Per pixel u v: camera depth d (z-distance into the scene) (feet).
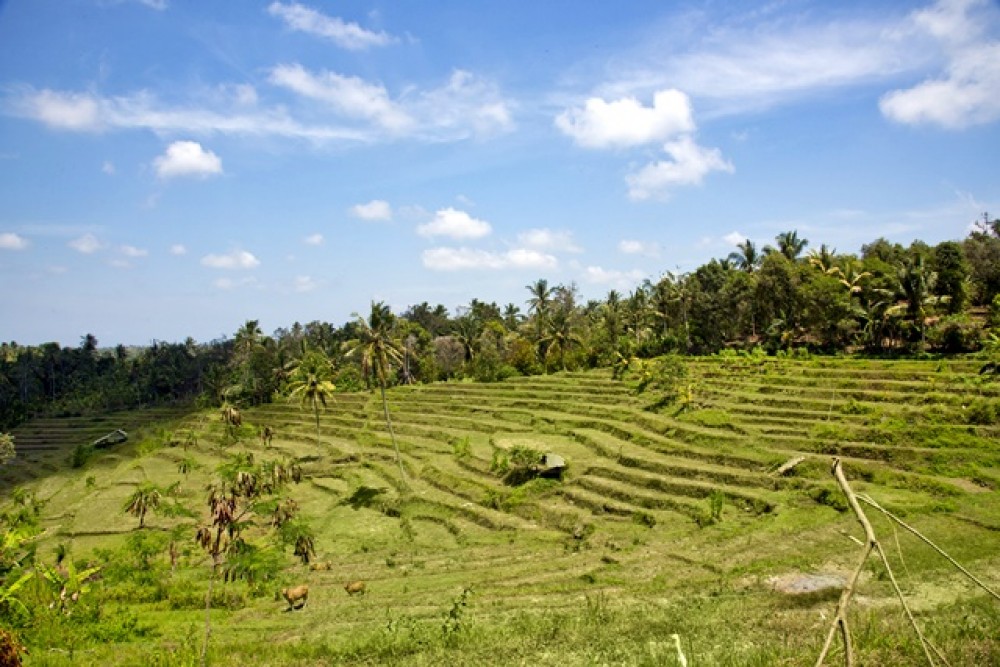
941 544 96.12
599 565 113.19
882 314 238.27
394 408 297.53
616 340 340.80
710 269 350.84
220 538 68.64
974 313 257.34
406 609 92.68
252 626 90.68
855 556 94.79
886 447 147.84
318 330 493.77
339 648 71.51
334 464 229.66
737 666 48.32
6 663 65.41
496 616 79.87
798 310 273.33
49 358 506.89
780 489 142.20
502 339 405.18
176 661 70.74
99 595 105.70
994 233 306.14
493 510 166.30
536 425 234.38
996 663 43.39
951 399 170.60
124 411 439.63
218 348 530.27
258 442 281.33
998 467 134.62
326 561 137.39
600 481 165.99
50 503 232.32
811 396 199.41
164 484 226.99
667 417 208.03
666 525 136.36
